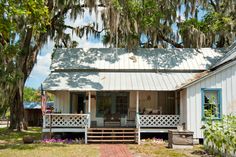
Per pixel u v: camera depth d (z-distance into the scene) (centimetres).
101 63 2269
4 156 1298
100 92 2189
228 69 1791
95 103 2180
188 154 1383
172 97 2203
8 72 2002
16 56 2073
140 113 2147
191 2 2681
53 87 1912
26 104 4125
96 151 1466
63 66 2220
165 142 1827
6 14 1525
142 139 1936
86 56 2356
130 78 2095
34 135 2256
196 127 1781
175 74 2183
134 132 1858
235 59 1772
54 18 2462
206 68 2209
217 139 1199
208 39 2672
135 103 2184
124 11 2300
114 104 2186
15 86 2089
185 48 2525
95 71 2216
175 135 1594
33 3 1578
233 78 1786
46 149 1519
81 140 1864
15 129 2555
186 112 1803
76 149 1530
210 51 2445
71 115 1906
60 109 2159
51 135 1945
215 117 1736
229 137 1134
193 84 1795
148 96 2205
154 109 2188
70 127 1920
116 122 2141
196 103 1791
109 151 1472
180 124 1912
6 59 2039
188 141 1587
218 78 1791
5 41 1886
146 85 1969
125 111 2181
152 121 1928
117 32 2308
